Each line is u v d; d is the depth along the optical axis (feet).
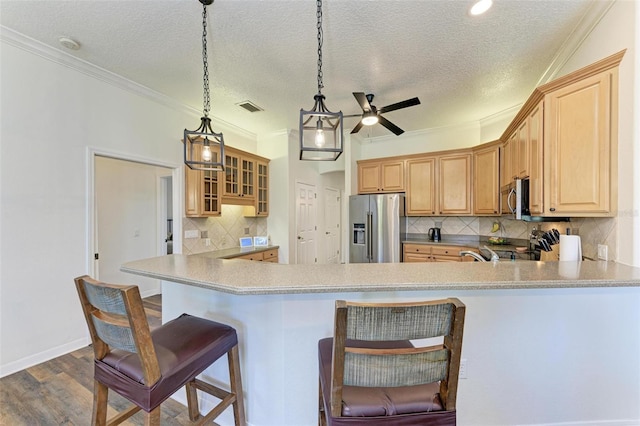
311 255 17.56
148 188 13.75
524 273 4.67
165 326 4.60
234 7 5.96
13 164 6.93
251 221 15.24
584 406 4.73
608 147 5.34
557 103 6.19
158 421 3.43
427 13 6.12
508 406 4.74
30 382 6.47
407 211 14.60
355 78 9.09
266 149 15.58
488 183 11.94
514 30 6.69
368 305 2.66
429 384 3.31
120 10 6.09
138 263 5.67
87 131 8.39
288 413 4.74
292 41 7.17
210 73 8.86
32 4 5.89
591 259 6.44
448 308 2.74
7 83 6.80
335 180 20.94
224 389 5.26
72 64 7.97
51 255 7.59
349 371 2.78
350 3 5.82
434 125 13.99
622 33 5.25
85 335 8.24
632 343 4.66
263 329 4.78
